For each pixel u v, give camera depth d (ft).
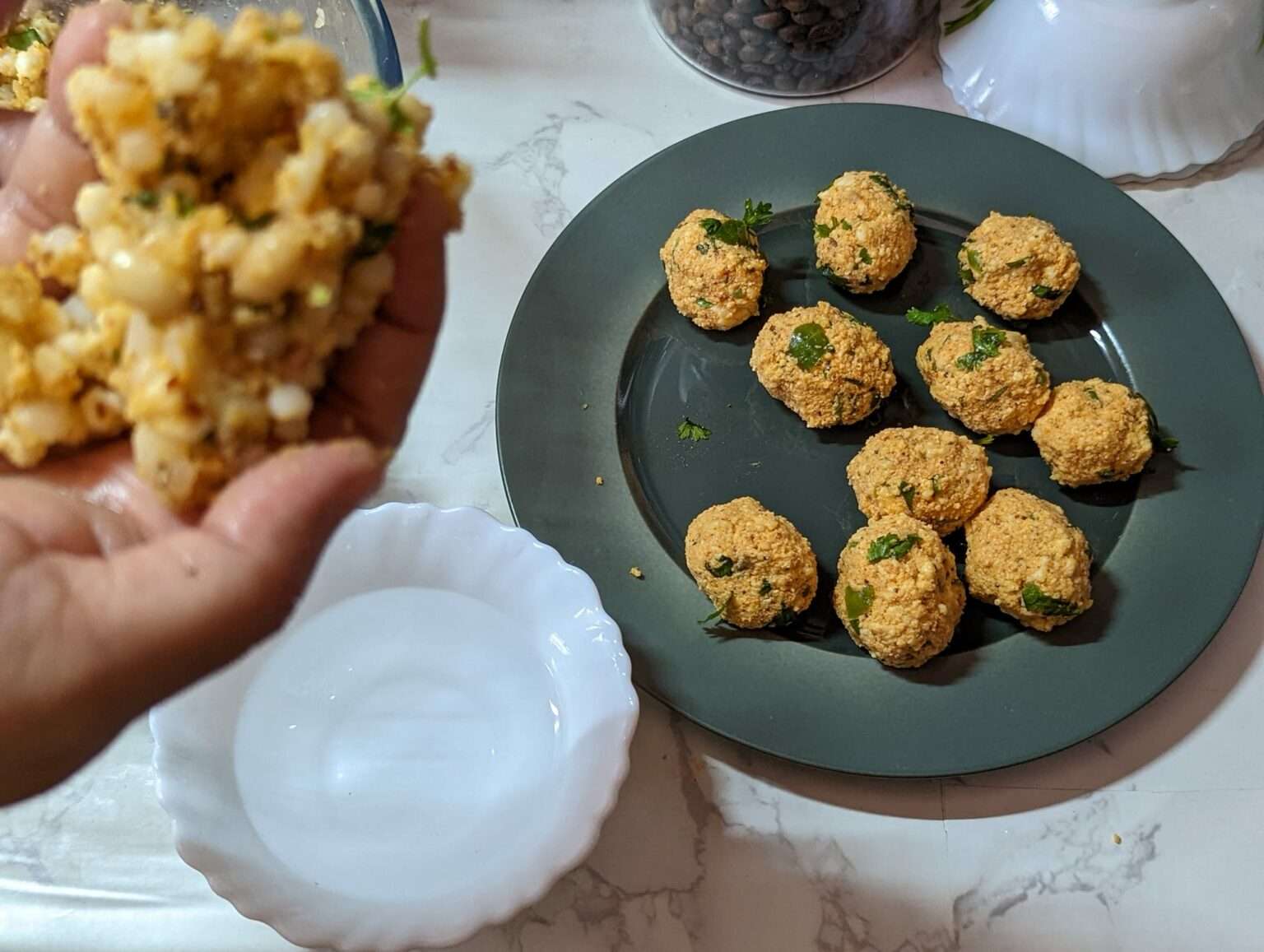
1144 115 1.32
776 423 1.21
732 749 1.05
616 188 1.29
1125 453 1.11
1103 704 1.02
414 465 1.19
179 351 0.56
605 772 0.91
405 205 0.63
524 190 1.34
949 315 1.25
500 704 1.01
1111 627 1.07
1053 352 1.23
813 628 1.09
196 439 0.59
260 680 0.99
